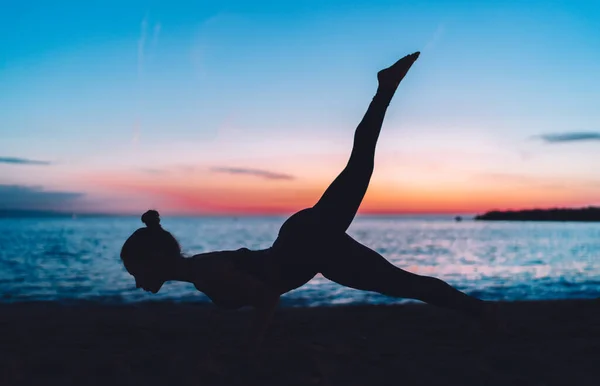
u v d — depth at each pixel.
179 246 2.82
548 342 3.64
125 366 3.05
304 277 2.93
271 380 2.77
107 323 4.63
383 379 2.77
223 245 39.59
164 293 9.24
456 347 3.56
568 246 30.66
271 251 2.93
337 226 2.90
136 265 2.74
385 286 3.01
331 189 2.94
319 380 2.75
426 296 3.06
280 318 4.86
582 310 5.19
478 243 36.28
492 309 3.14
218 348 3.56
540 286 10.93
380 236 54.12
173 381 2.77
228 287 2.83
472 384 2.66
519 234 58.91
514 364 3.05
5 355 3.36
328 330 4.26
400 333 4.10
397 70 2.98
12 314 5.29
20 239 42.47
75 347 3.64
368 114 2.99
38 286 10.92
